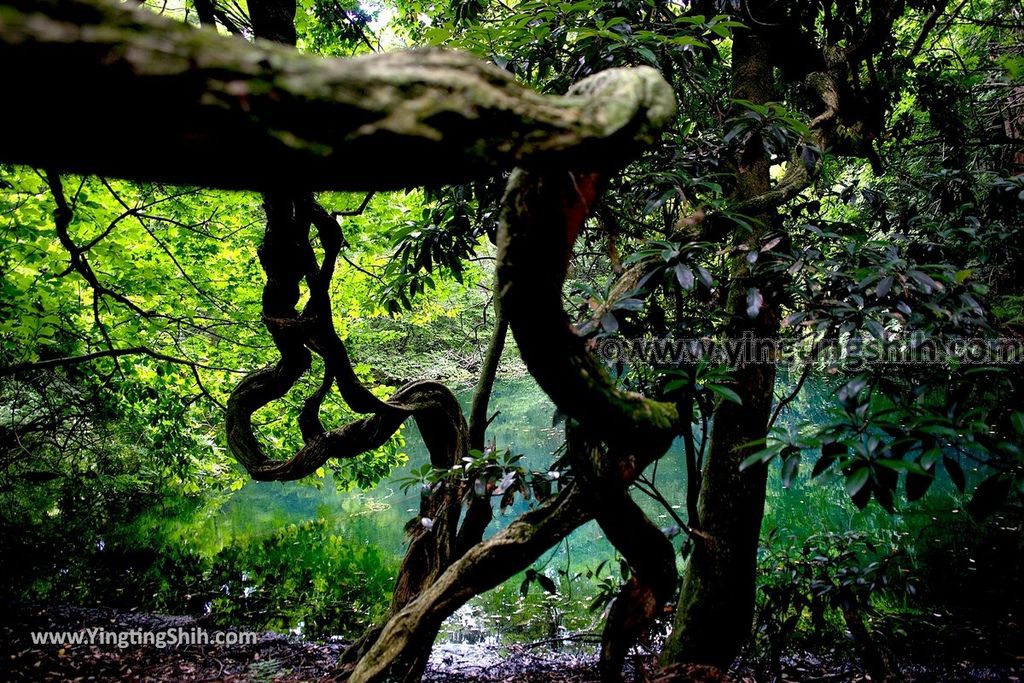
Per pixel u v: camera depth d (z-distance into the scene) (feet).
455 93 1.52
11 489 19.06
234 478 18.34
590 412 2.91
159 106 1.19
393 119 1.42
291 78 1.32
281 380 7.16
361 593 16.24
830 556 7.93
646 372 5.95
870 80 7.40
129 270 11.89
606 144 1.79
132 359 13.30
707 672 5.28
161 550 20.30
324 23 10.78
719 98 7.96
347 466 14.19
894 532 14.79
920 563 12.82
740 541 5.60
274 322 6.55
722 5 6.44
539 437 32.24
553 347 2.64
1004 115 14.01
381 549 20.40
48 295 11.72
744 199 6.31
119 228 11.42
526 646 12.01
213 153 1.29
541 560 17.26
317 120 1.35
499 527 20.11
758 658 9.22
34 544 18.93
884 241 5.77
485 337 40.57
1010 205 7.26
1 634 11.80
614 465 4.50
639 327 5.40
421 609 5.46
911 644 9.61
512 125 1.62
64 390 15.85
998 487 3.78
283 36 5.49
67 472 20.99
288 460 7.20
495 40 6.57
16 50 1.04
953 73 12.62
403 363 39.68
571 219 2.34
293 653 11.58
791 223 6.97
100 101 1.14
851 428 3.82
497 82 1.63
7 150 1.21
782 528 15.17
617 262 5.59
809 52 7.26
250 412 7.23
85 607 14.37
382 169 1.49
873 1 7.09
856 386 3.90
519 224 2.32
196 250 12.54
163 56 1.18
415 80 1.48
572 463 4.78
